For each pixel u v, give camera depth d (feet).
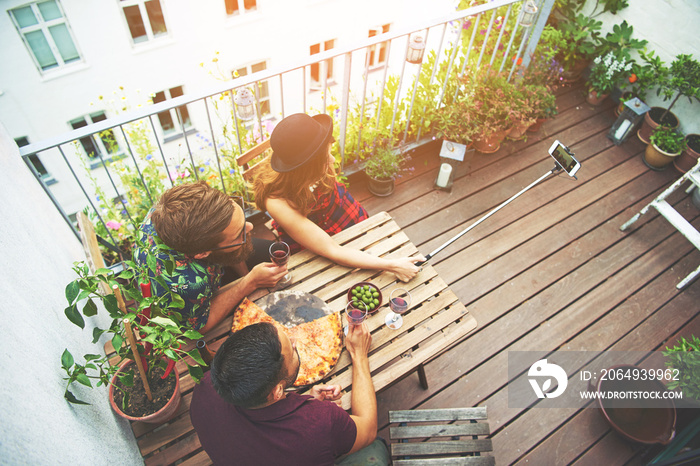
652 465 7.37
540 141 12.18
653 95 12.68
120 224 9.26
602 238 10.49
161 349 4.25
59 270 5.43
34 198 6.08
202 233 4.94
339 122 10.49
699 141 11.69
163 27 26.27
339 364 5.77
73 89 25.64
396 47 35.63
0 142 5.70
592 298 9.57
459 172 11.32
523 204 10.87
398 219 10.39
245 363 3.96
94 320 5.93
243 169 9.44
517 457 7.61
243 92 9.58
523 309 9.28
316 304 6.04
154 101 29.27
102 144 27.35
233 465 4.22
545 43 12.55
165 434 5.29
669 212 9.67
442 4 32.42
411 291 6.56
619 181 11.55
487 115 10.62
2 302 3.38
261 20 28.63
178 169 9.80
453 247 10.02
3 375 2.89
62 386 3.93
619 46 12.55
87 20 23.63
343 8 31.30
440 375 8.27
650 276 9.98
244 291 6.07
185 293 5.24
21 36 22.74
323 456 4.31
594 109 13.12
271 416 4.25
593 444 7.81
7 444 2.53
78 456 3.58
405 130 10.69
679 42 11.54
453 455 6.47
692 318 9.46
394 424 7.63
